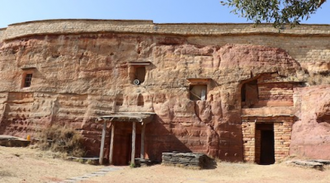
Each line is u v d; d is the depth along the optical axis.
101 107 18.66
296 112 15.91
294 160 13.21
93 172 12.67
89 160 15.62
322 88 15.44
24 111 19.80
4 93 20.80
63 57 20.47
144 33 20.05
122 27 20.41
